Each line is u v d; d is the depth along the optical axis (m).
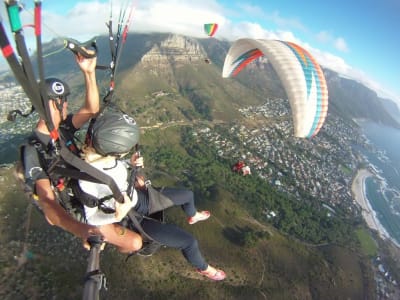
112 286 43.94
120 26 4.46
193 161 117.06
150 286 46.22
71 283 42.41
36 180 4.11
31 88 2.64
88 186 4.11
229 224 71.25
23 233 48.00
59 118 4.66
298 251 69.94
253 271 59.78
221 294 50.59
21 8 2.36
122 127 4.12
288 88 13.72
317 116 14.11
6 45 2.36
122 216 4.18
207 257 58.44
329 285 65.38
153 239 5.07
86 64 4.54
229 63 19.92
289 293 58.19
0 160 80.12
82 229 4.07
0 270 41.50
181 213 62.81
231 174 110.81
